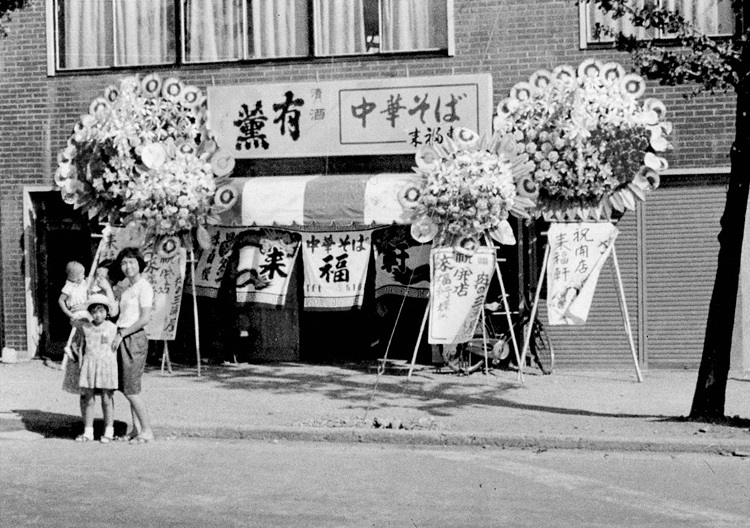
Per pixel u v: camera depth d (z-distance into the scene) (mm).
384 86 14430
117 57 15680
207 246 14133
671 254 14219
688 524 7016
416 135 14367
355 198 13586
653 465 9039
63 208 15797
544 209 13477
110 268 14219
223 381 13523
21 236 15742
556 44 14461
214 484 8219
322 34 15141
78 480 8352
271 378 13773
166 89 14438
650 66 10523
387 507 7480
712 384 10727
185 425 10477
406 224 13992
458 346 14094
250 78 15344
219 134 14859
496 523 7031
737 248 10492
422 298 14969
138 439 10062
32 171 15727
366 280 15062
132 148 14195
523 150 13250
